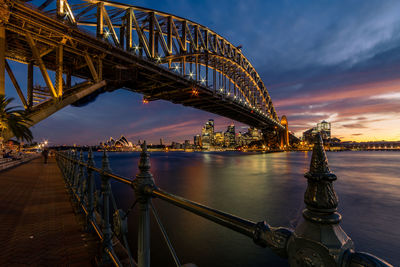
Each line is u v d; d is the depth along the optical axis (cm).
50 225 432
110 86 3641
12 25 2423
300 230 75
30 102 3177
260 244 90
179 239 920
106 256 278
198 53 6281
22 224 435
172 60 5416
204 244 880
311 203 73
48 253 314
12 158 2364
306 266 69
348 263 61
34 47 2597
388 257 938
